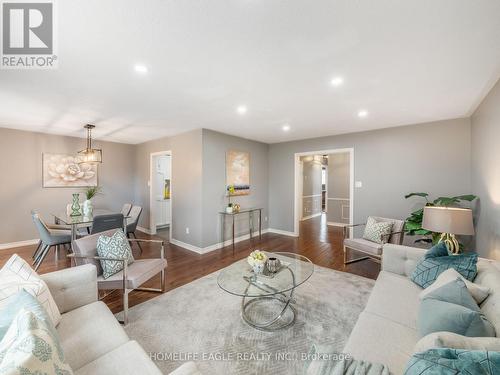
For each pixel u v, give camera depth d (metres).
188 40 1.59
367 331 1.39
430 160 3.69
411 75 2.10
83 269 1.67
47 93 2.49
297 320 2.09
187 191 4.44
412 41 1.60
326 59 1.83
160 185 6.26
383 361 1.16
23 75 2.06
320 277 3.02
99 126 4.02
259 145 5.50
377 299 1.76
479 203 2.91
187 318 2.12
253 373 1.54
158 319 2.11
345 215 6.76
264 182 5.68
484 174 2.69
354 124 3.85
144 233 5.62
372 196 4.24
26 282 1.37
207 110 3.10
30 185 4.48
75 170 4.98
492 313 1.23
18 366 0.68
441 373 0.74
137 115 3.33
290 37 1.56
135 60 1.84
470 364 0.73
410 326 1.43
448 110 3.11
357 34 1.53
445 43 1.62
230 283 2.11
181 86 2.33
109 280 2.06
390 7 1.29
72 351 1.18
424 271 1.93
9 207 4.27
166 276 3.08
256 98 2.66
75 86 2.31
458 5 1.27
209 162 4.27
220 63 1.89
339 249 4.36
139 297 2.50
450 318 1.13
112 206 5.58
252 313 2.21
